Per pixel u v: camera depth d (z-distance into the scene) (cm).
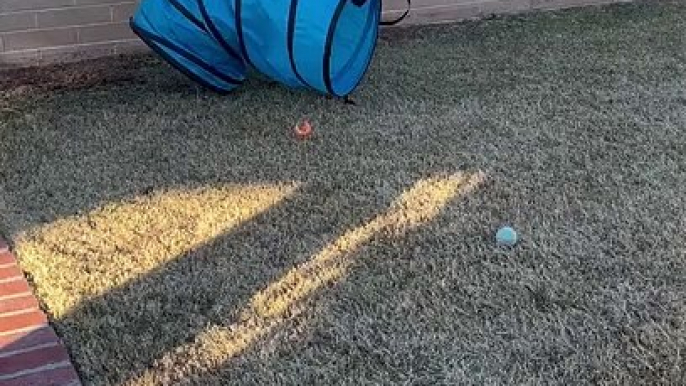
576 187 304
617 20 456
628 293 253
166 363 228
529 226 282
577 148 329
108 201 294
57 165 314
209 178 308
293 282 257
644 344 235
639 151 328
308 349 233
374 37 371
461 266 263
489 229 280
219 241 274
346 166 316
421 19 450
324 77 343
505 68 396
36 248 270
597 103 364
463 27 445
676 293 253
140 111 352
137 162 317
